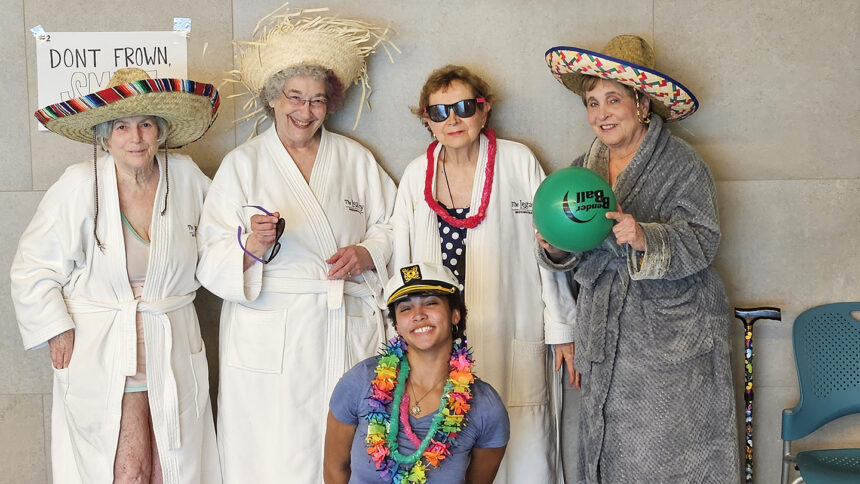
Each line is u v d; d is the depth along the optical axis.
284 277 2.62
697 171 2.49
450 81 2.62
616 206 2.29
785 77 2.96
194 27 2.92
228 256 2.55
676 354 2.44
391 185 2.90
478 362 2.68
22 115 2.93
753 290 3.03
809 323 2.89
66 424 2.59
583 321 2.57
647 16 2.94
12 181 2.95
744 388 2.97
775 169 2.99
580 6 2.94
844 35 2.95
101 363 2.48
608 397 2.51
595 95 2.53
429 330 2.02
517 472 2.77
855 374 2.86
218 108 2.85
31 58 2.92
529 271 2.77
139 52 2.91
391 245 2.77
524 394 2.76
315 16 2.95
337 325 2.64
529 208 2.76
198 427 2.65
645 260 2.32
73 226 2.46
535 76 2.96
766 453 3.03
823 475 2.58
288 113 2.62
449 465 2.03
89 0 2.90
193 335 2.66
